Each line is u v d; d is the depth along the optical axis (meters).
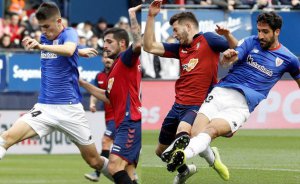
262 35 20.23
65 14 52.41
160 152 23.66
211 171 25.17
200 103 22.11
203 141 19.56
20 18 47.66
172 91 28.98
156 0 21.52
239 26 28.67
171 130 22.91
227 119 20.14
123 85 19.84
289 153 27.27
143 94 28.86
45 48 19.73
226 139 27.59
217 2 28.50
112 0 55.12
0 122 40.22
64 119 21.05
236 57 19.30
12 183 28.02
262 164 26.34
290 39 27.48
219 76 23.06
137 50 19.55
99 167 21.94
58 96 21.00
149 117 29.12
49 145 39.94
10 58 42.38
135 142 19.95
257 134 28.53
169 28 27.78
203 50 21.88
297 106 28.84
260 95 20.56
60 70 20.91
